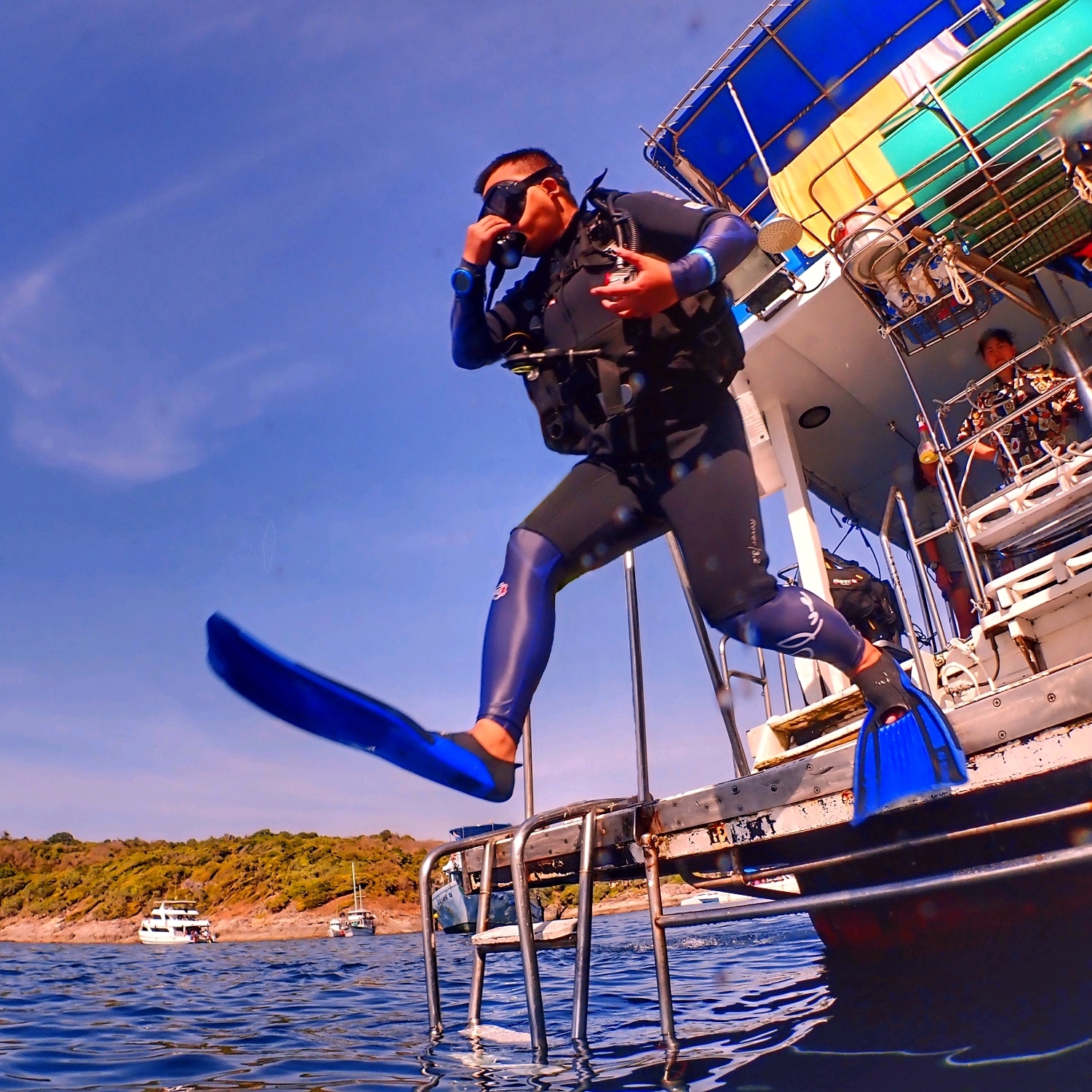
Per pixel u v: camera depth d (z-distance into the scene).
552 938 2.68
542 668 1.76
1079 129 2.88
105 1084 2.45
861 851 2.05
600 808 2.68
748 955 5.97
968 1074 1.56
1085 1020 1.92
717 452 1.82
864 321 5.39
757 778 2.24
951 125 3.28
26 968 12.10
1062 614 3.24
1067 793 2.36
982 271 3.48
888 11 5.26
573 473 1.93
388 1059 2.57
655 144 6.14
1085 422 4.08
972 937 3.00
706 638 3.06
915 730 1.79
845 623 1.85
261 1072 2.51
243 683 1.43
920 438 6.60
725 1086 1.71
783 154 5.99
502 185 1.87
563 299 1.86
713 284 1.71
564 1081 1.95
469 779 1.57
